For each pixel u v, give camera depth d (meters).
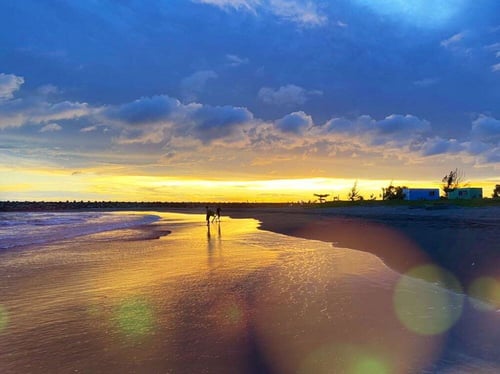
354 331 7.57
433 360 6.22
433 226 29.30
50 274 13.90
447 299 9.73
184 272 14.12
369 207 79.25
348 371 5.91
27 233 34.22
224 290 11.16
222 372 5.97
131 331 7.82
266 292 10.84
